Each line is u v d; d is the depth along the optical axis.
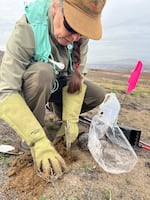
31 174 1.66
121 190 1.64
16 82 1.70
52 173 1.56
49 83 1.77
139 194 1.63
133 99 3.24
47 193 1.54
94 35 1.56
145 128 2.53
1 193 1.55
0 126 2.29
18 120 1.62
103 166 1.76
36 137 1.60
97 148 1.83
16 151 1.92
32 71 1.74
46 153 1.59
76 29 1.53
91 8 1.53
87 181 1.66
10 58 1.70
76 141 2.08
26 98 1.81
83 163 1.81
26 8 1.76
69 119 1.93
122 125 2.39
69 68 1.97
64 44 1.74
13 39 1.71
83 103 2.18
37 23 1.72
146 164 1.95
